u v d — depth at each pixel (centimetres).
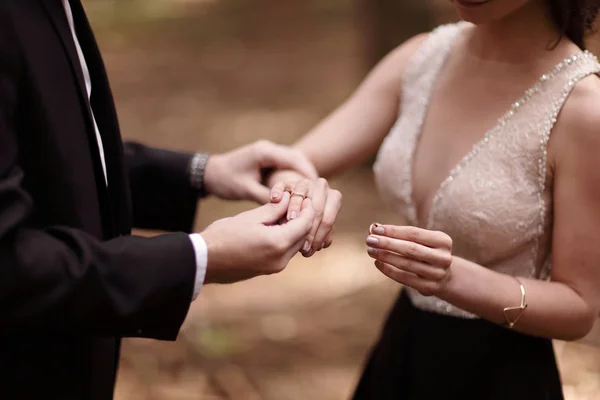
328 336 241
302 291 274
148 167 138
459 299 120
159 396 204
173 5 846
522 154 125
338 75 568
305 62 614
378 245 115
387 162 139
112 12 818
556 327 123
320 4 796
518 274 129
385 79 146
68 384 107
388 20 387
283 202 114
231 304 261
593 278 123
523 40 127
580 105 122
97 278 99
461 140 131
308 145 144
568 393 205
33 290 97
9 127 99
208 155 140
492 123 129
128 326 101
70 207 104
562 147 123
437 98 136
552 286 123
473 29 136
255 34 719
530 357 130
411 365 137
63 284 98
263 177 138
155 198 139
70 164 104
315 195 118
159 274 102
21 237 98
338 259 299
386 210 344
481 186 127
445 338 134
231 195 138
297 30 723
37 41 102
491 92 130
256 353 228
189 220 141
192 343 228
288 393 209
